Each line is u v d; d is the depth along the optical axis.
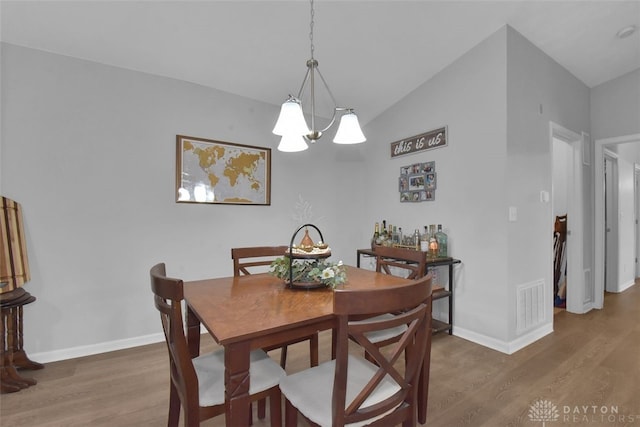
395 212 3.50
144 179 2.63
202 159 2.90
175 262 2.78
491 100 2.53
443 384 1.97
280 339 1.16
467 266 2.71
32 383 1.96
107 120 2.49
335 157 3.85
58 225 2.31
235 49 2.45
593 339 2.67
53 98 2.29
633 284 4.70
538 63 2.76
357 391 1.16
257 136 3.24
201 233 2.91
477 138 2.63
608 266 4.28
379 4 2.11
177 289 1.11
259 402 1.66
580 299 3.34
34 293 2.23
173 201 2.77
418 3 2.14
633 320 3.15
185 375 1.14
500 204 2.46
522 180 2.57
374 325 0.99
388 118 3.59
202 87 2.92
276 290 1.61
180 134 2.80
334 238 3.83
